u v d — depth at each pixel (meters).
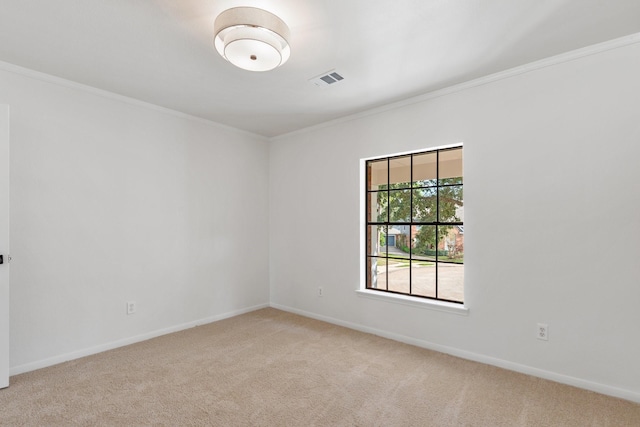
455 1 1.86
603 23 2.09
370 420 2.02
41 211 2.79
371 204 3.82
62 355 2.87
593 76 2.38
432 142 3.16
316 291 4.18
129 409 2.14
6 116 2.44
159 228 3.57
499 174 2.78
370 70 2.72
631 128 2.25
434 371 2.68
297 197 4.43
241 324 3.94
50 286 2.82
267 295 4.77
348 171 3.87
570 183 2.46
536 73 2.60
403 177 3.59
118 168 3.26
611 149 2.32
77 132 2.99
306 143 4.33
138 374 2.63
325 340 3.40
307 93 3.20
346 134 3.89
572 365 2.44
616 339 2.28
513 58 2.54
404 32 2.18
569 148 2.47
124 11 1.96
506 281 2.73
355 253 3.79
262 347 3.21
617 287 2.29
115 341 3.20
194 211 3.89
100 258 3.12
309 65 2.63
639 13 1.98
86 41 2.30
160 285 3.56
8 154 2.45
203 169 3.98
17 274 2.66
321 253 4.14
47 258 2.81
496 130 2.79
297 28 2.12
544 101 2.57
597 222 2.36
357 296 3.76
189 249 3.83
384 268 3.71
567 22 2.08
